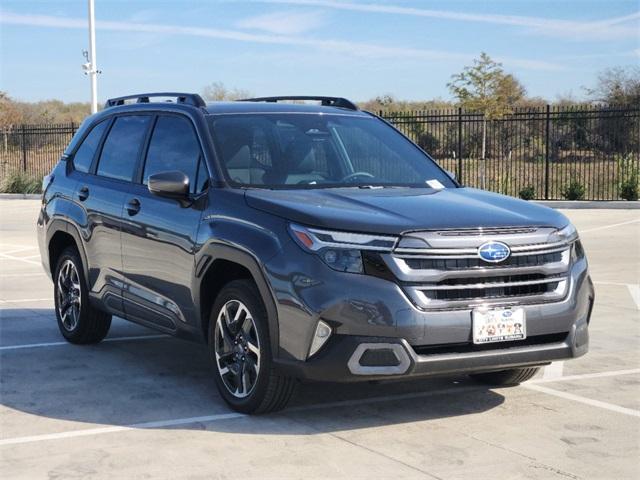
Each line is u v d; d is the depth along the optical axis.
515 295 5.21
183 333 6.15
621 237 15.84
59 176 7.91
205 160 6.10
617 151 25.17
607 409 5.73
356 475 4.50
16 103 51.53
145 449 4.93
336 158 6.37
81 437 5.16
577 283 5.45
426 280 4.98
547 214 5.59
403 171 6.50
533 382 6.43
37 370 6.84
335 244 5.00
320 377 5.01
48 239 7.93
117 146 7.27
